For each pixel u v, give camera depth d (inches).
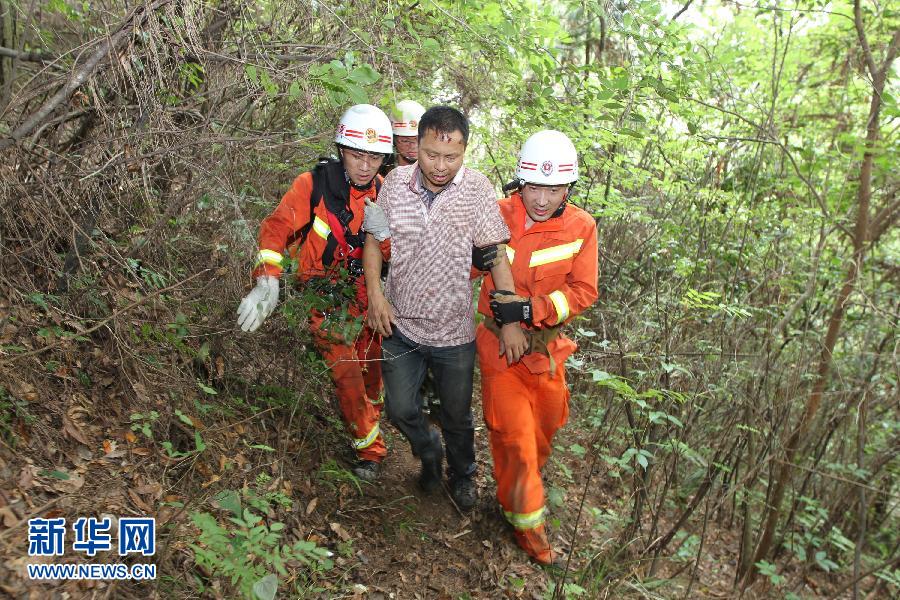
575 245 119.3
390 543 120.3
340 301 120.5
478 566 122.0
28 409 96.2
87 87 102.2
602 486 167.3
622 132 150.1
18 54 115.1
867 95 211.2
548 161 111.0
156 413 101.5
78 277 109.3
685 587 152.6
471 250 114.3
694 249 190.9
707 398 165.6
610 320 184.5
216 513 100.7
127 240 120.3
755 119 203.8
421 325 118.7
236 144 108.0
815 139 219.5
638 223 213.5
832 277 187.9
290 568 102.4
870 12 198.4
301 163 139.9
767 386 161.5
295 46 117.2
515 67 152.3
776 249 183.9
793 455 162.7
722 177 203.5
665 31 136.1
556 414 129.3
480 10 137.6
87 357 108.7
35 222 104.8
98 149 102.6
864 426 173.6
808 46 227.9
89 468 95.3
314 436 133.1
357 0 119.1
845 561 191.2
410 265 115.0
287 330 128.2
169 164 113.4
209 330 122.5
